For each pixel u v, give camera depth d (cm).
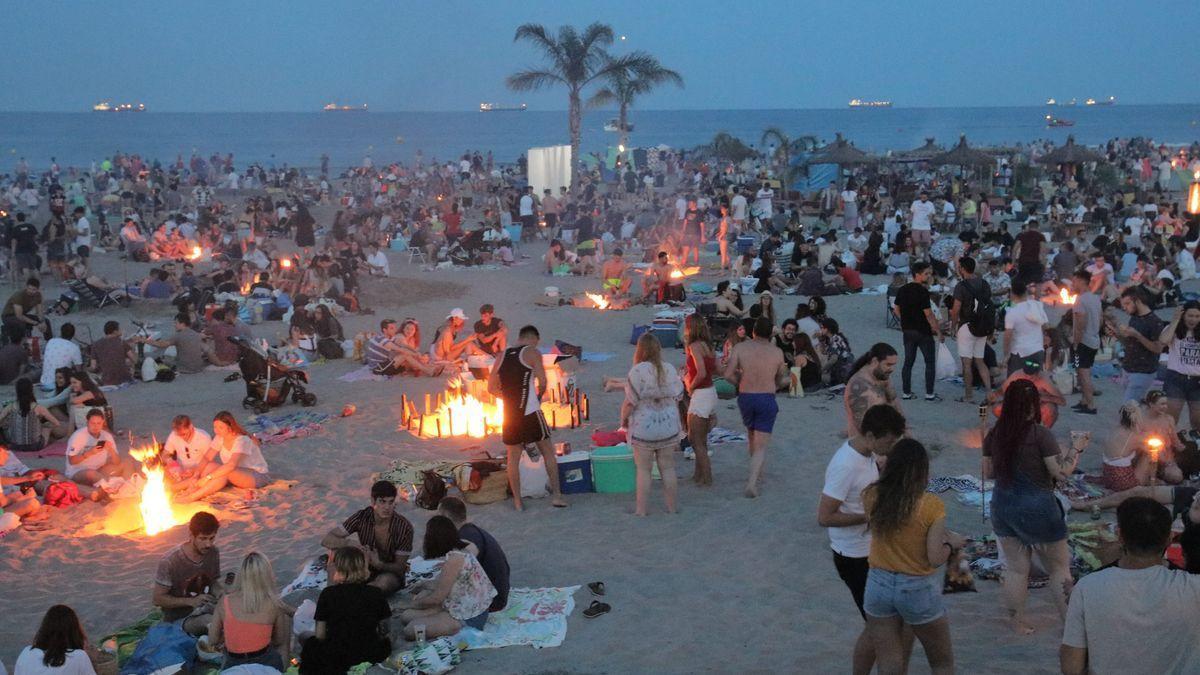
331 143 13962
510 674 670
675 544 895
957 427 1219
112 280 2684
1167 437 932
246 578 660
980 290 1320
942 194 4031
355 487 1088
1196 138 14712
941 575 784
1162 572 429
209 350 1753
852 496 582
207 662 703
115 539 979
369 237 3400
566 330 2000
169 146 13112
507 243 3081
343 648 667
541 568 855
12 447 1254
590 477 1034
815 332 1450
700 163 5625
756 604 767
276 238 3600
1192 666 425
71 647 623
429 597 737
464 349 1692
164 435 1331
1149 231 2994
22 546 966
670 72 4359
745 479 1060
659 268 2159
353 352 1802
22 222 2645
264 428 1320
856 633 707
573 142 4381
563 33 4281
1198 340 1022
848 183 3762
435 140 14938
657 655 689
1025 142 13938
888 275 2512
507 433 977
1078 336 1248
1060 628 681
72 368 1342
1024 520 650
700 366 1023
